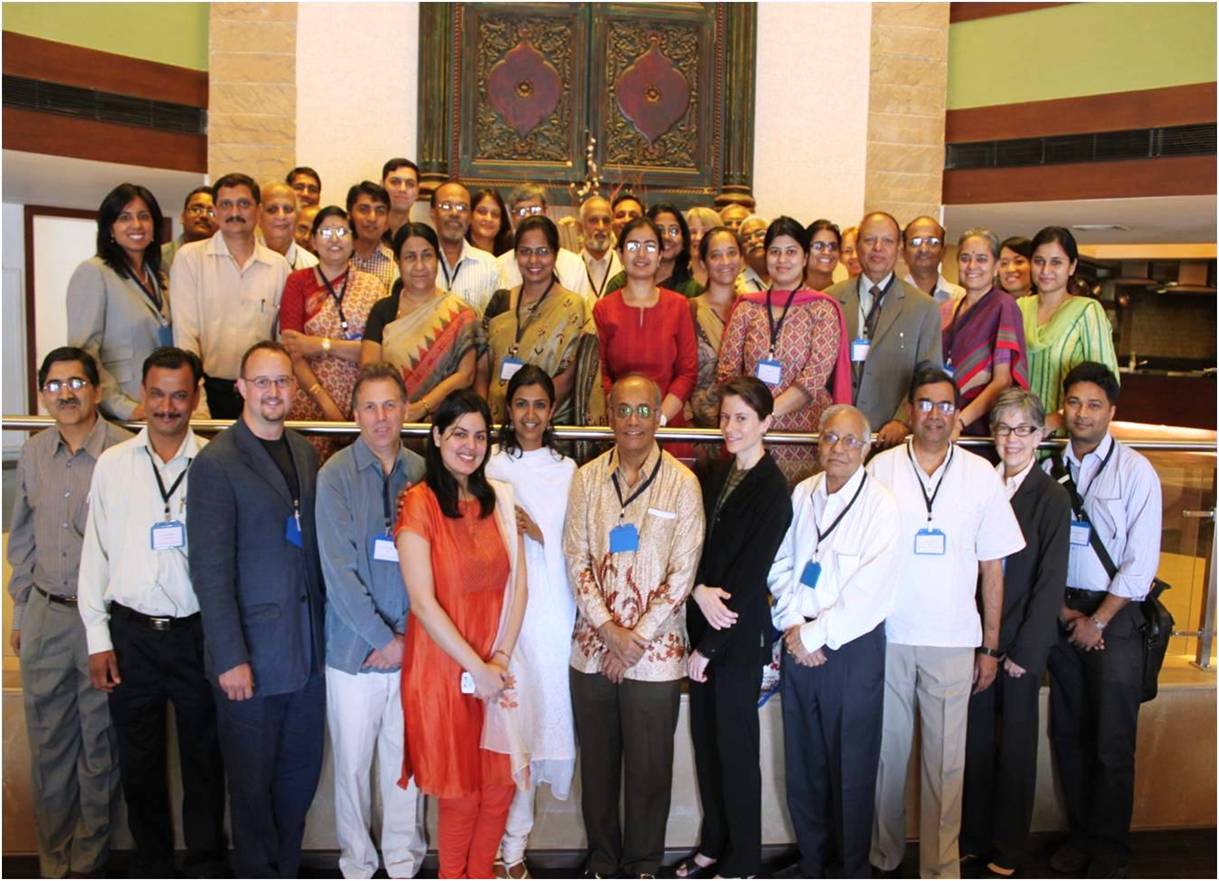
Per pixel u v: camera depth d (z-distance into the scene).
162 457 2.97
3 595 3.79
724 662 3.00
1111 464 3.36
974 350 3.84
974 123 7.68
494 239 5.09
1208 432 4.27
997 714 3.40
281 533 2.80
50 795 3.13
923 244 4.38
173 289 3.84
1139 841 3.56
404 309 3.65
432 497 2.76
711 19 7.34
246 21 7.06
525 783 2.99
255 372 2.76
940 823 3.18
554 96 7.22
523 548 2.96
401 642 2.86
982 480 3.15
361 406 2.82
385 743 2.95
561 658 3.09
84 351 3.14
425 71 7.07
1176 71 6.74
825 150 7.62
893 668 3.21
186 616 2.93
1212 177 6.61
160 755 3.04
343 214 3.83
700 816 3.35
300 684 2.84
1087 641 3.31
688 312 3.78
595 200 4.59
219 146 7.09
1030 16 7.36
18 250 8.69
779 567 3.20
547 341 3.69
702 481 3.22
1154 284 11.55
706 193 7.39
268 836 2.90
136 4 6.77
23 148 6.29
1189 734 3.64
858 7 7.58
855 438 3.03
